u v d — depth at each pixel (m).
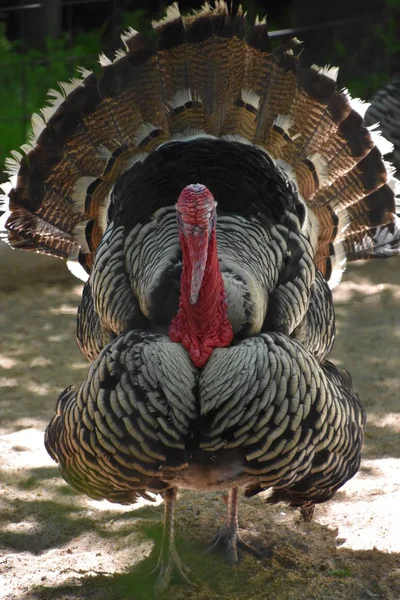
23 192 13.06
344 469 10.63
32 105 27.05
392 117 22.94
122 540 12.16
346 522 12.55
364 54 28.55
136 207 11.13
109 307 10.93
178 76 12.47
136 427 9.72
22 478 13.48
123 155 12.37
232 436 9.73
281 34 25.30
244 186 11.06
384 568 11.55
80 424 10.09
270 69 12.46
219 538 11.99
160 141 12.30
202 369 9.86
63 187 12.86
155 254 10.60
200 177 11.09
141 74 12.46
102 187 12.51
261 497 13.30
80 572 11.45
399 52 28.67
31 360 17.50
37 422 15.18
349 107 12.69
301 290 10.98
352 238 13.19
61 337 18.62
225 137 12.42
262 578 11.41
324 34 28.48
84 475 10.50
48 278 21.50
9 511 12.73
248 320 10.04
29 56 29.64
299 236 11.27
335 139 12.63
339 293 20.91
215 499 13.33
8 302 20.31
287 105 12.48
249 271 10.37
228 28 12.41
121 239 11.09
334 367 11.86
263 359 9.68
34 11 31.28
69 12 29.83
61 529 12.39
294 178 12.39
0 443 14.44
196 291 9.42
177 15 12.45
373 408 15.63
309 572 11.47
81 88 12.72
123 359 9.84
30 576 11.34
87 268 13.04
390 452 14.28
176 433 9.73
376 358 17.59
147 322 10.48
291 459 9.86
